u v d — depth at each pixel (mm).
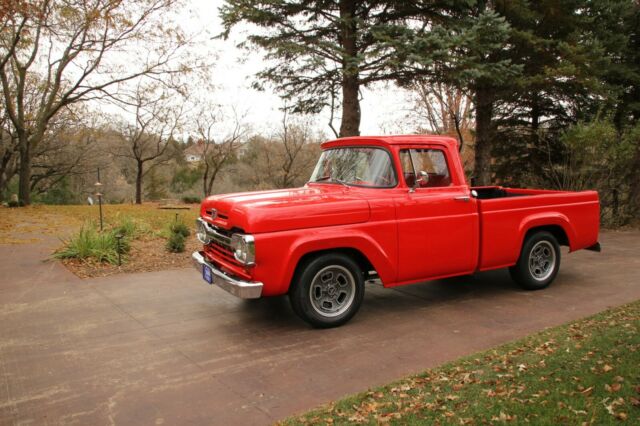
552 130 14531
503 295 5957
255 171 42375
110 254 8023
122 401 3262
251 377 3637
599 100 12773
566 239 6457
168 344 4348
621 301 5551
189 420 3002
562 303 5543
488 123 13047
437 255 5238
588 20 11711
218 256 5137
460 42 9000
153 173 46531
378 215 4840
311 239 4453
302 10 10414
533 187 14359
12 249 9117
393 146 5125
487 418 2818
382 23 9797
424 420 2836
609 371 3322
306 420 2914
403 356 4023
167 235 10188
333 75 11008
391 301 5746
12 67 23281
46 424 2971
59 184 40594
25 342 4402
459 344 4285
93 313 5281
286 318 5109
